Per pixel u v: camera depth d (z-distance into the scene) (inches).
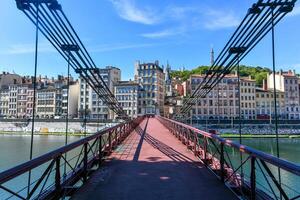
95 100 3383.4
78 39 355.6
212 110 3110.2
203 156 361.4
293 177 534.9
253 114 3233.3
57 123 2925.7
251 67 4141.2
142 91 3511.3
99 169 325.1
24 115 3752.5
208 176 290.5
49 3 259.3
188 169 324.5
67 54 369.4
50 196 186.9
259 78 3782.0
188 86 3255.4
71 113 3535.9
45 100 3659.0
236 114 3174.2
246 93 3245.6
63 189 214.8
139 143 584.1
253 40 304.2
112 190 240.5
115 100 863.7
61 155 193.6
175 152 457.1
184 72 4852.4
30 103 3752.5
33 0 248.5
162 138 695.1
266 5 251.1
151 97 3499.0
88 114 3348.9
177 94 3892.7
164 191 238.1
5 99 3919.8
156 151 467.8
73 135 2578.7
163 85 3735.2
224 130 2637.8
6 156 1315.2
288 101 3329.2
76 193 231.1
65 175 227.3
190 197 222.2
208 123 2778.1
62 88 3597.4
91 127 2763.3
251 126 2792.8
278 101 3309.5
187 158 397.7
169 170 319.3
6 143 1899.6
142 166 341.4
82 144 242.8
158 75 3572.8
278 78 3422.7
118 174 299.9
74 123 2876.5
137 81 3661.4
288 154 1397.6
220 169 275.7
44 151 1503.4
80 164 272.7
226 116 3154.5
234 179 242.4
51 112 3614.7
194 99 788.0
